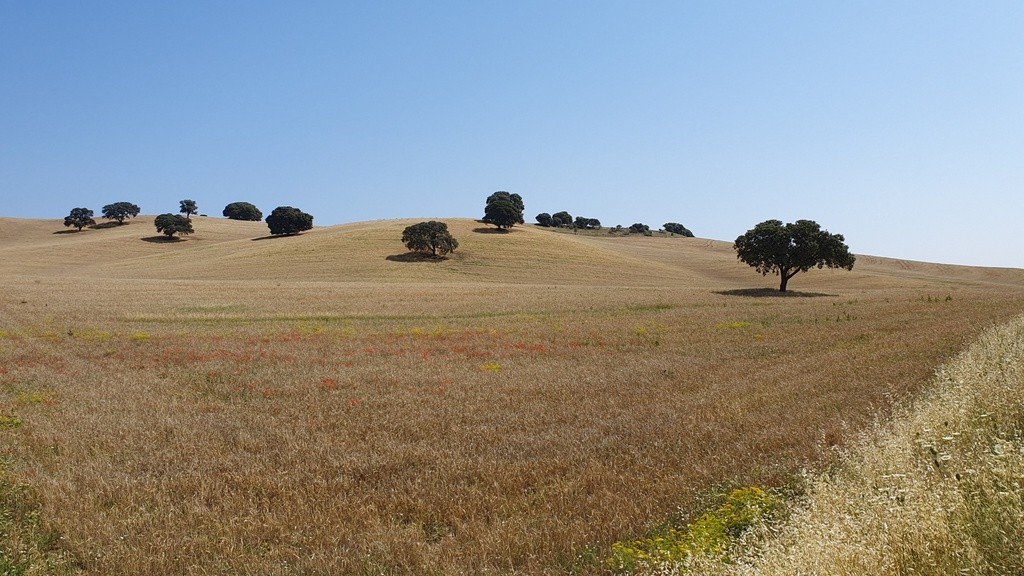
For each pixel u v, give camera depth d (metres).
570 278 98.62
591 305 53.84
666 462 10.73
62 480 10.62
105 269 102.19
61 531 8.75
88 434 13.88
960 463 7.13
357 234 127.88
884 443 8.45
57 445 13.03
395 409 16.25
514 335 34.28
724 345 28.19
